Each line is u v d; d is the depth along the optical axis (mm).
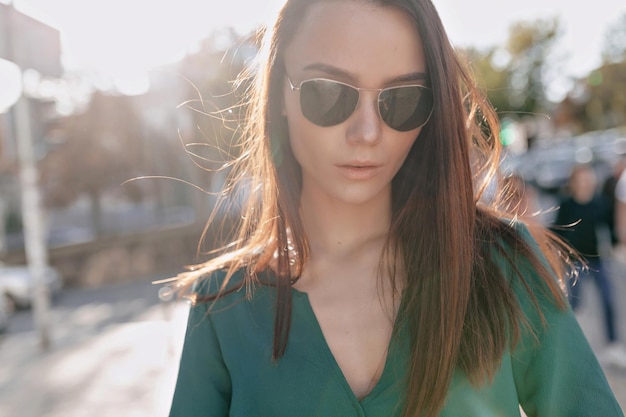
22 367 7359
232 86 1520
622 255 9508
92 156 20156
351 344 1163
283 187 1265
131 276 17484
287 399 1144
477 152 1382
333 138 1109
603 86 30516
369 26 1091
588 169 5762
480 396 1097
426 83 1125
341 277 1218
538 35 29000
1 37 3562
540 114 1700
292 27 1159
